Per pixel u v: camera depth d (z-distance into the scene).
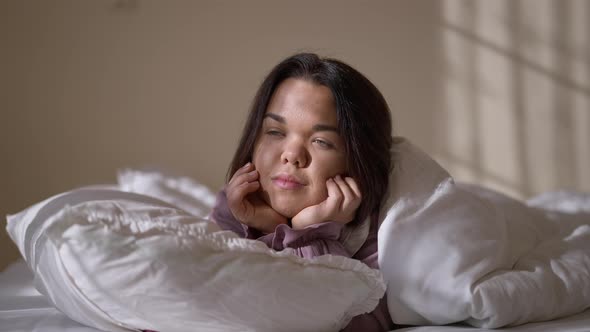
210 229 0.78
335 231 0.88
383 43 2.25
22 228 0.94
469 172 2.32
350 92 0.89
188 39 2.14
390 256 0.84
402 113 2.28
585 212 1.39
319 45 2.21
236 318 0.74
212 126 2.17
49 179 2.10
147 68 2.13
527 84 2.33
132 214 0.75
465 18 2.28
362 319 0.85
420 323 0.87
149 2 2.12
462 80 2.30
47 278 0.84
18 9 2.06
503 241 0.91
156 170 1.72
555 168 2.37
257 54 2.18
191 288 0.72
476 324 0.84
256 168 0.92
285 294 0.75
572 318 0.91
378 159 0.91
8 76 2.07
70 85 2.10
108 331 0.82
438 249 0.84
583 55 2.34
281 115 0.89
